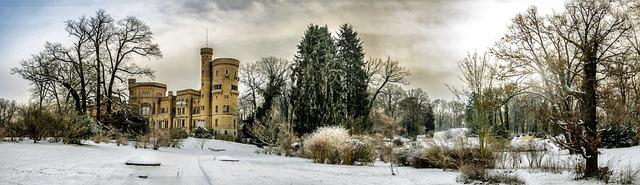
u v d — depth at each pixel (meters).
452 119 81.94
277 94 52.84
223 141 47.38
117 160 15.44
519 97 19.47
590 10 17.11
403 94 73.12
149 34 38.88
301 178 12.12
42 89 39.50
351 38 51.09
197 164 16.19
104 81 38.28
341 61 49.81
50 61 35.81
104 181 9.22
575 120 11.68
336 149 20.88
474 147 16.66
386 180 12.24
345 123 38.81
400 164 19.92
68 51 36.59
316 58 39.59
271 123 39.03
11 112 22.22
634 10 15.56
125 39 38.38
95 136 28.30
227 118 86.88
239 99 66.56
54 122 22.34
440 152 17.20
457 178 12.45
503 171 13.54
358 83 47.81
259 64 57.22
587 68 12.09
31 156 14.28
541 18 20.12
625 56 13.96
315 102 38.06
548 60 17.19
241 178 11.34
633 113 12.24
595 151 11.59
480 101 16.77
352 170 16.19
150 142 32.72
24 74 35.06
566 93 13.10
